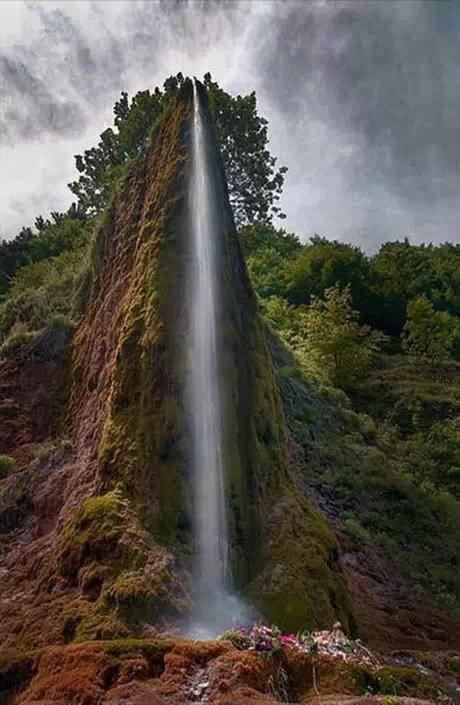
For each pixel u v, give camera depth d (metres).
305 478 13.85
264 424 10.19
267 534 9.12
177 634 7.13
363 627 9.92
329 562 9.34
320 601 8.37
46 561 8.94
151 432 9.05
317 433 15.76
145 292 10.23
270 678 5.68
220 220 10.86
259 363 10.64
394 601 11.36
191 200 10.70
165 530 8.29
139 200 13.40
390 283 29.97
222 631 7.11
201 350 9.54
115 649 5.96
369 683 5.94
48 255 26.84
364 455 15.63
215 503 8.67
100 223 15.13
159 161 12.66
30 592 8.55
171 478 8.64
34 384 13.59
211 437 9.05
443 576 12.70
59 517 9.64
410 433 19.58
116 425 9.53
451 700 6.08
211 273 10.18
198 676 5.64
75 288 15.82
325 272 28.56
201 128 11.50
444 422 19.98
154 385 9.37
